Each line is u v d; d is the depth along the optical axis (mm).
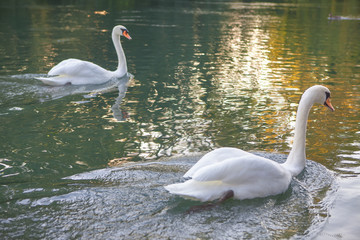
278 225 4402
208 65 13547
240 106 9094
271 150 6645
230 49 16766
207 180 4664
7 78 11086
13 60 13367
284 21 28500
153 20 25625
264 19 29203
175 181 5316
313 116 8516
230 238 4094
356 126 7875
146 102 9328
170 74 12195
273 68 13359
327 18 31656
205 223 4363
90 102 9281
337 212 4727
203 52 15867
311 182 5535
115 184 5199
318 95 5848
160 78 11711
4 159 6043
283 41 19484
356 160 6281
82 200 4730
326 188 5355
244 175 4867
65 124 7746
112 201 4730
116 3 37312
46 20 24219
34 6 32250
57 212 4445
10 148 6496
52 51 15203
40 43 16719
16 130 7340
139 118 8188
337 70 13289
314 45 18547
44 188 5043
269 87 10852
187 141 6973
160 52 15609
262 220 4492
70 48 15922
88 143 6797
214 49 16594
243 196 4891
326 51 17031
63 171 5633
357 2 49531
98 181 5293
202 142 6938
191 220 4402
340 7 42469
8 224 4188
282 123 8000
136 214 4469
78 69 10922
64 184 5172
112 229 4160
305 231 4293
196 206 4703
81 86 10781
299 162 5801
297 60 14898
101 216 4395
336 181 5559
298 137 5836
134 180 5332
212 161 5004
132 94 10023
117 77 11641
